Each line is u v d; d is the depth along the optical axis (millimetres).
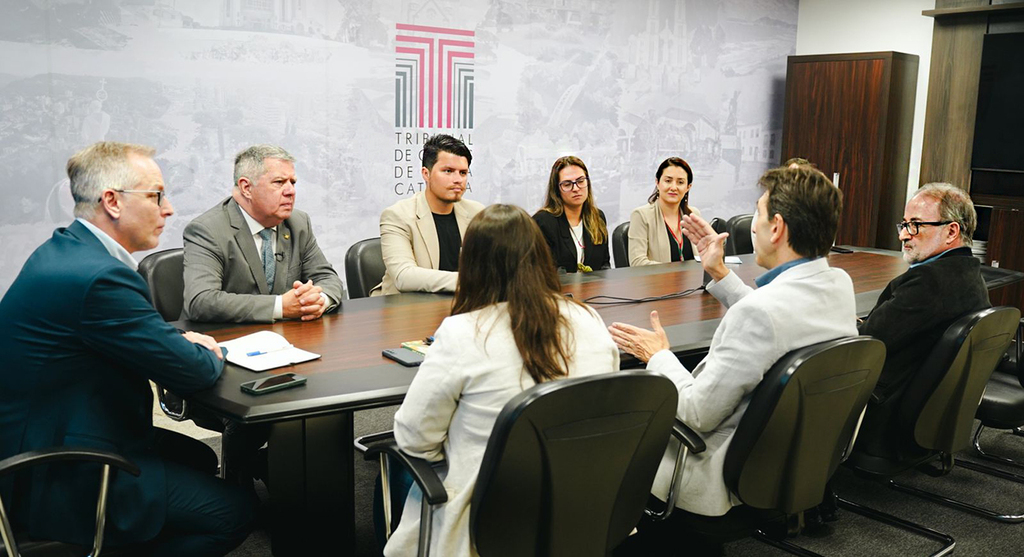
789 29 7859
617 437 1645
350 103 5566
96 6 4578
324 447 2207
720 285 2752
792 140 7492
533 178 6531
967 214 2721
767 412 1889
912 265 2857
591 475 1648
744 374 1915
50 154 4562
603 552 1770
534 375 1682
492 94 6207
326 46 5410
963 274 2613
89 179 1962
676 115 7250
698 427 2012
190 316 2697
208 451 2422
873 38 7395
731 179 7746
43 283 1857
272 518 2229
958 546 2809
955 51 6594
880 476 2588
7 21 4336
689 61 7234
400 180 5875
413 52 5773
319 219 5566
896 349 2607
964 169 6652
